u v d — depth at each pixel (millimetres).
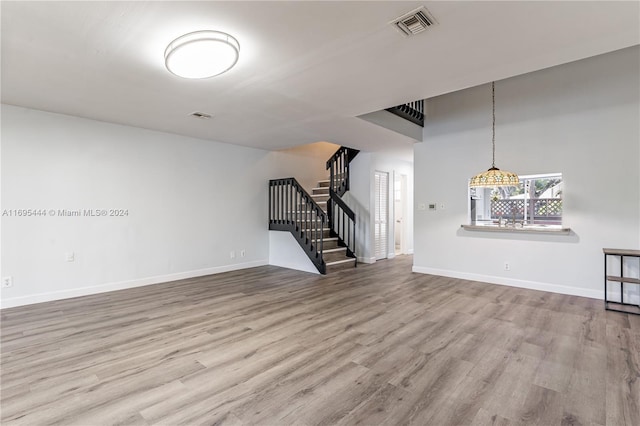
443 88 3135
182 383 2168
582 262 4184
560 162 4324
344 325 3219
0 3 1774
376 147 6180
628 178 3869
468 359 2500
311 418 1813
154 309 3727
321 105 3629
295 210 6285
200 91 3201
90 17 1938
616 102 3941
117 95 3322
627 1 1790
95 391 2070
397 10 1900
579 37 2191
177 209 5215
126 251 4656
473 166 5105
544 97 4449
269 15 1939
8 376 2248
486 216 5246
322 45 2307
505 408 1896
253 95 3307
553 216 4531
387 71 2750
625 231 3895
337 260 6270
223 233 5859
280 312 3623
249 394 2043
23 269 3816
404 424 1763
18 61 2529
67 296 4133
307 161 7469
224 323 3283
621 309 3660
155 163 4941
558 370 2330
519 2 1816
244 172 6188
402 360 2486
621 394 2031
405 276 5484
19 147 3768
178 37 2170
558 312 3584
